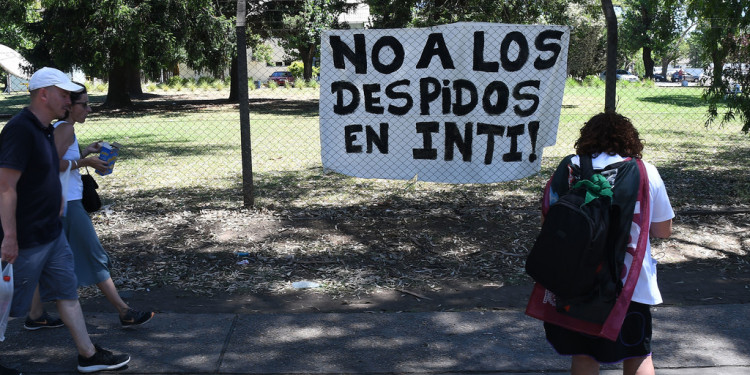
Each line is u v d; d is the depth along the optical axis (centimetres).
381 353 414
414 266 591
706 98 865
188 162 1245
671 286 534
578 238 271
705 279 550
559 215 277
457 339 433
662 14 1091
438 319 466
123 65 2756
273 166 1184
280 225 725
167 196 904
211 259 609
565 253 274
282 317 471
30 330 445
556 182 305
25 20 2788
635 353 298
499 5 1870
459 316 471
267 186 974
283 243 658
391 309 491
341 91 743
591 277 275
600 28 3303
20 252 351
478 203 833
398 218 750
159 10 2520
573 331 297
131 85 3738
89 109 412
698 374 385
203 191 941
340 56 737
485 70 719
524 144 736
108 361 387
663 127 1767
